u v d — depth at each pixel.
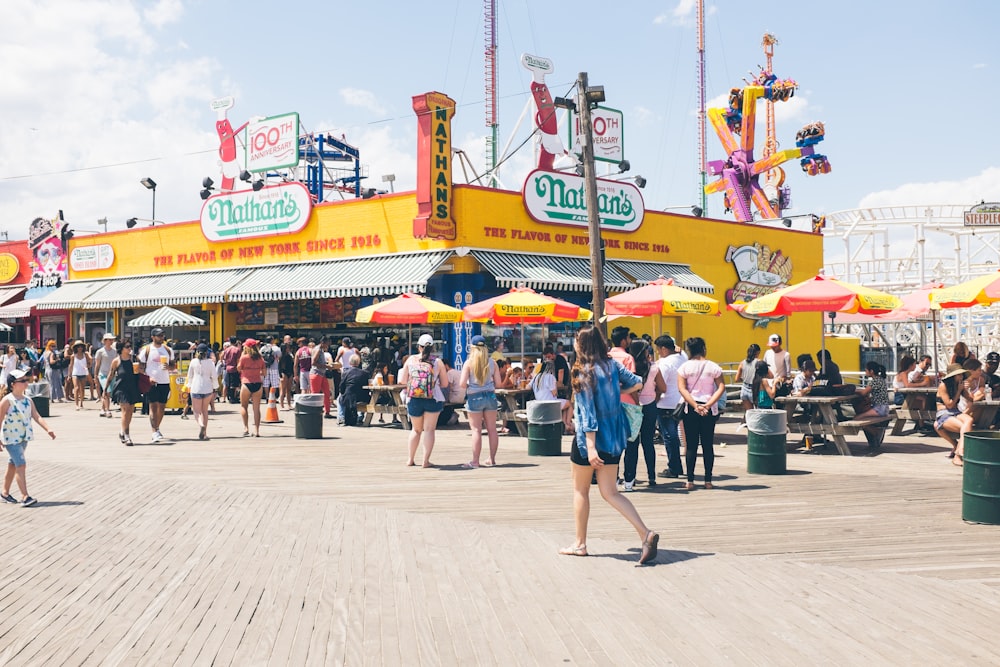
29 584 6.72
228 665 5.04
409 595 6.34
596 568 7.02
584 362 7.20
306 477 11.86
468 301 23.02
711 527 8.59
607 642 5.32
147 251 31.08
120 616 5.93
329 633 5.55
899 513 9.25
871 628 5.54
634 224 27.03
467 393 13.04
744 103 49.50
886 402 14.80
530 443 14.15
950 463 12.98
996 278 16.14
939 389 13.02
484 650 5.22
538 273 23.20
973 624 5.60
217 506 9.74
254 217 27.31
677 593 6.32
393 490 10.81
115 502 10.02
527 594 6.33
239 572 7.00
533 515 9.23
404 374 13.13
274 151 28.45
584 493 7.35
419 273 22.31
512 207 23.83
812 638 5.36
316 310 27.16
